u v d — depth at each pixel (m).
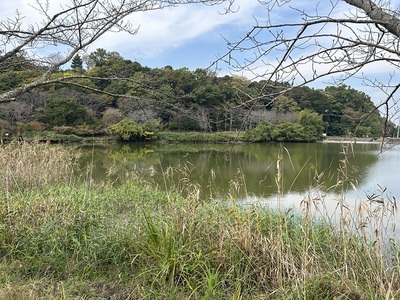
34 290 2.78
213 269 3.05
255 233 3.53
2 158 7.00
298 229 3.80
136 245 3.40
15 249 3.42
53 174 7.47
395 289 2.81
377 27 1.72
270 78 1.95
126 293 2.91
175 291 2.88
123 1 2.91
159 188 7.53
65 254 3.39
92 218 4.04
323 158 13.65
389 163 12.97
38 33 2.80
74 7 2.79
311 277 2.85
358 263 3.10
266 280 3.06
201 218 3.65
